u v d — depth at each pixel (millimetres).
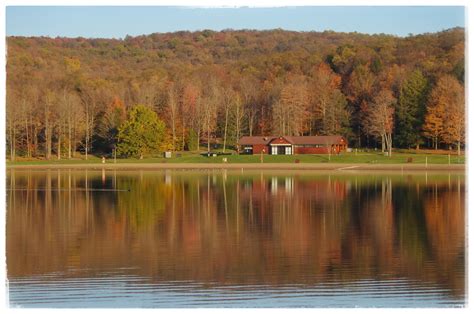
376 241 45250
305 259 39625
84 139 146875
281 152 142125
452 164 121375
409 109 140625
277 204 66312
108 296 32219
